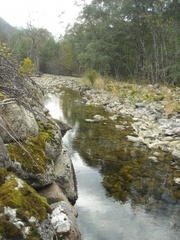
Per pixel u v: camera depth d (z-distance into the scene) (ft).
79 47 125.39
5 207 9.71
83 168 22.63
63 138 30.58
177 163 24.04
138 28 96.63
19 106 14.93
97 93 71.97
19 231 9.35
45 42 183.52
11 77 16.85
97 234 14.30
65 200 14.14
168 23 87.97
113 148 27.66
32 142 15.26
